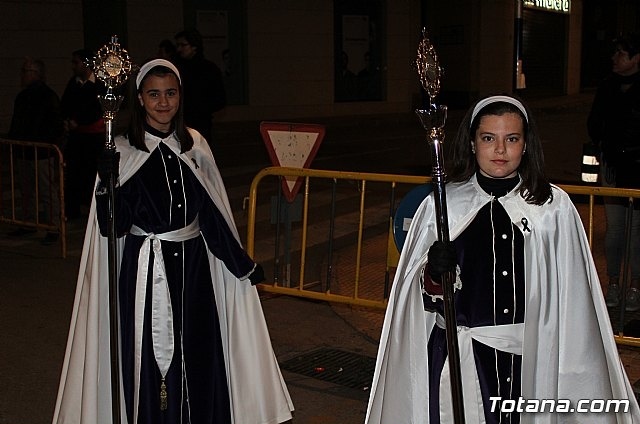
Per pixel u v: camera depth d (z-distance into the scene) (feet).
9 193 37.19
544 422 10.30
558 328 10.25
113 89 11.54
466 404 10.21
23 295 22.86
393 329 10.84
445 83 88.69
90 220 12.50
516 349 10.18
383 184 40.24
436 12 87.86
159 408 12.59
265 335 13.69
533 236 10.16
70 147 31.04
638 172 18.97
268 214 33.22
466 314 10.21
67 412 12.66
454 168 10.54
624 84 18.94
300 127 21.65
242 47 69.51
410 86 82.64
